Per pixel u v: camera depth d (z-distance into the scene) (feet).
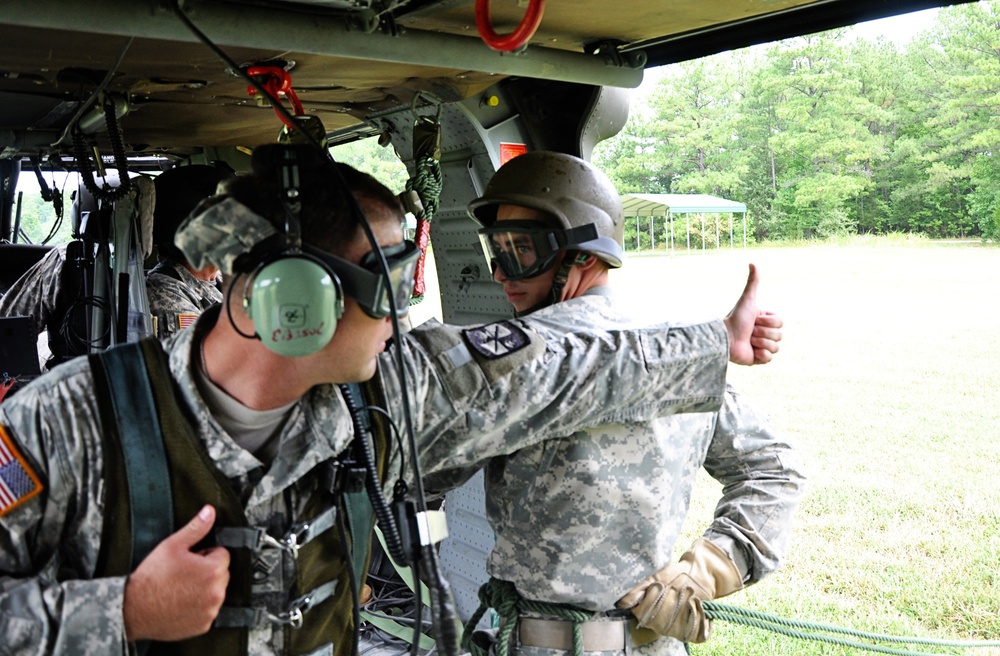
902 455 24.27
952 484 21.43
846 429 27.58
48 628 3.38
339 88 8.59
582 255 5.54
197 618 3.53
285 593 3.94
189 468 3.73
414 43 5.88
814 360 40.81
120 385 3.70
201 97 8.75
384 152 60.64
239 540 3.78
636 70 7.57
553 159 5.62
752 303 5.16
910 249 133.49
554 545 5.24
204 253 3.62
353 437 4.04
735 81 186.60
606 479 5.17
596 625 5.42
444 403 4.41
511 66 6.66
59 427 3.61
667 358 4.83
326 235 3.58
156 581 3.49
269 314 3.45
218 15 4.93
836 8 6.53
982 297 62.44
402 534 3.93
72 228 10.20
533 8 4.64
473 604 9.98
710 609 5.85
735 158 183.52
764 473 6.04
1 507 3.48
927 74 170.30
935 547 17.31
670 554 5.60
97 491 3.65
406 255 3.81
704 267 103.86
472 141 8.89
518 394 4.50
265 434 3.94
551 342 4.76
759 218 177.68
